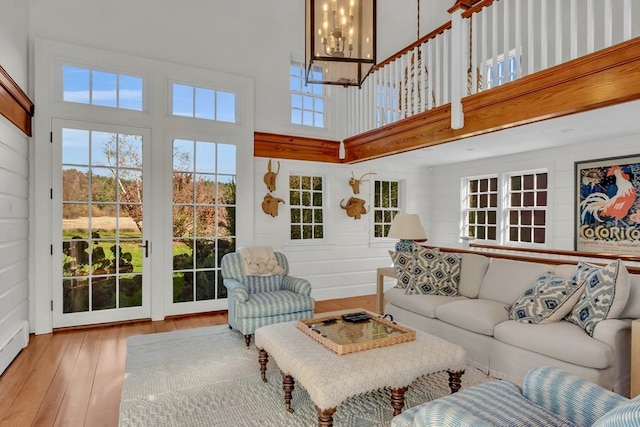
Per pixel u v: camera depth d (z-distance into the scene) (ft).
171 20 15.07
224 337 12.38
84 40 13.52
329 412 6.15
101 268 13.76
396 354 7.25
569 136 13.21
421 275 12.44
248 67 16.72
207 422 7.35
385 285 20.79
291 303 11.81
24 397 8.38
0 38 10.11
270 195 17.08
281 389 8.69
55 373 9.61
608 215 13.91
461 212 20.18
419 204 21.68
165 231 14.75
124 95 14.20
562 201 15.44
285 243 17.58
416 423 4.39
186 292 15.20
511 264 11.27
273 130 17.37
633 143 13.17
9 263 10.57
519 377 8.71
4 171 10.19
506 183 18.11
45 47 12.75
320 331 8.31
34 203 12.66
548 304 8.88
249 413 7.68
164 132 14.71
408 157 17.97
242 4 16.56
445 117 12.75
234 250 16.17
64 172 13.16
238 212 16.22
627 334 7.88
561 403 5.03
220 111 16.06
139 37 14.47
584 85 9.05
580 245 14.79
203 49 15.70
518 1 10.93
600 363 7.32
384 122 16.71
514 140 13.94
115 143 13.93
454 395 5.36
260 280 13.10
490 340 9.44
